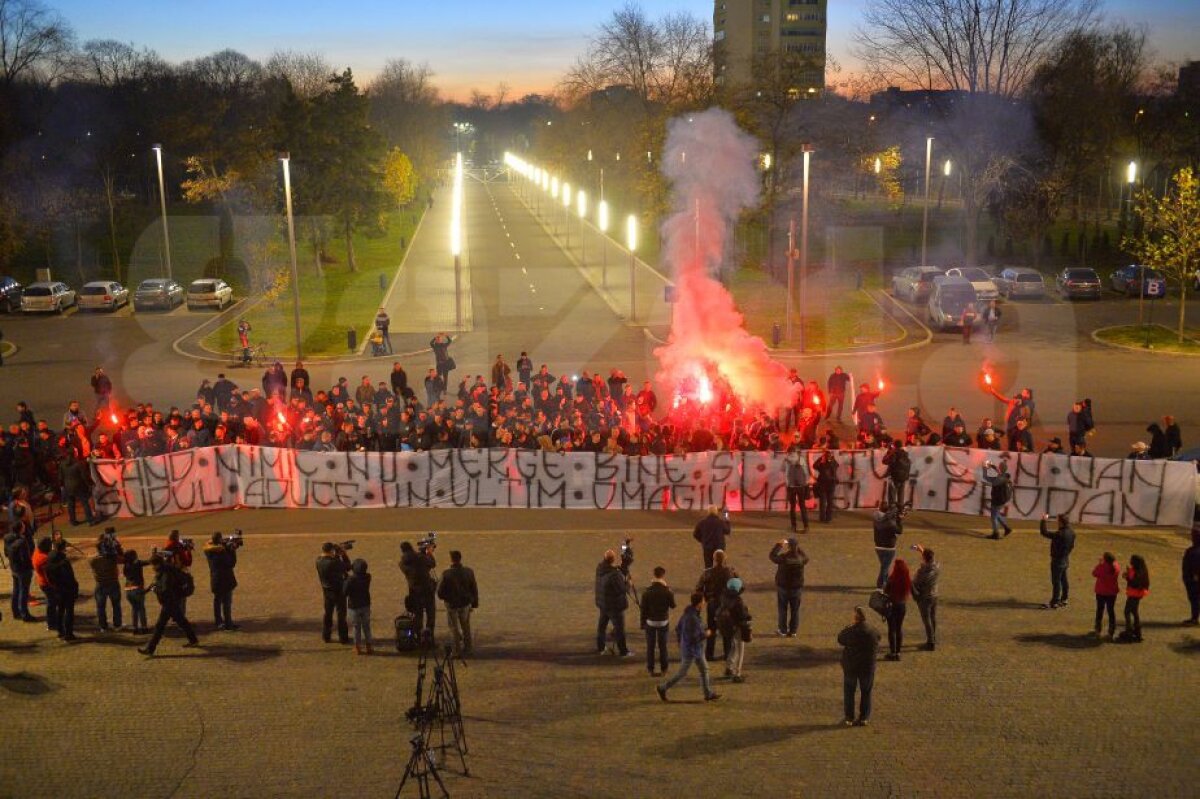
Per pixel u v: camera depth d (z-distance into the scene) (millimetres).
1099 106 71125
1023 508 22391
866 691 13289
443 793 11734
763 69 62281
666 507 23328
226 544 16719
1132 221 76438
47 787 12070
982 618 16984
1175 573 19062
